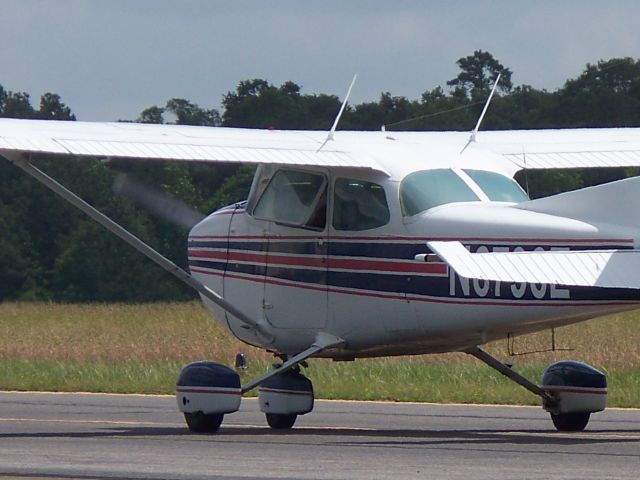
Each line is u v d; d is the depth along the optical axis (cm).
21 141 3425
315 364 6034
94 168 17988
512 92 19162
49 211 18612
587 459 3064
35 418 4178
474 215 3475
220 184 17462
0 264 17975
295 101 18988
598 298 3319
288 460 3059
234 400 3719
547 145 3991
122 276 17650
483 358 3897
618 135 4094
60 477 2812
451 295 3503
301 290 3822
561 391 3841
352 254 3706
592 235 3300
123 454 3175
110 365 6238
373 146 3756
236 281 3994
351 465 2966
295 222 3834
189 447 3325
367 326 3700
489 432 3803
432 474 2827
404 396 4878
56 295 17812
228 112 19175
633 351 6975
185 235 17412
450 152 3741
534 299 3388
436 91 19500
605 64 18688
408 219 3578
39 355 7038
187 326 10169
